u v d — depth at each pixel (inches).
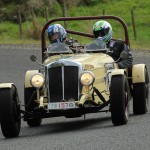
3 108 885.8
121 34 2819.9
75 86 932.6
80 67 937.5
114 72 922.1
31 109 966.4
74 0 3693.4
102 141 749.3
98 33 1069.1
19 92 1547.7
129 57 1064.8
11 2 3599.9
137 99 1075.3
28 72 1059.9
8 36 3024.1
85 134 830.5
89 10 3560.5
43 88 949.2
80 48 1053.2
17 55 2178.9
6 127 893.8
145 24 3152.1
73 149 702.5
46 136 863.7
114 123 921.5
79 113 932.0
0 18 3481.8
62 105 909.2
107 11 3472.0
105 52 1037.2
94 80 915.4
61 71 935.0
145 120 971.9
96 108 927.0
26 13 3489.2
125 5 3540.8
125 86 922.7
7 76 1795.0
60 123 1084.5
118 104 901.2
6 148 759.1
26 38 2901.1
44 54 1122.7
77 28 3029.0
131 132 816.9
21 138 878.4
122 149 687.1
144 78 1075.9
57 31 1058.7
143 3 3545.8
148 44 2488.9
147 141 732.0
